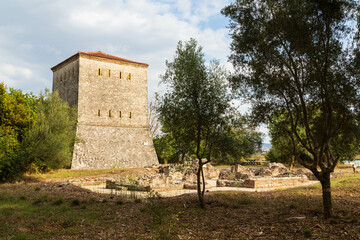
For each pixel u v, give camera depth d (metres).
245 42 10.65
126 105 46.81
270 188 22.27
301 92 10.14
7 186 21.53
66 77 47.31
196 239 8.59
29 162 28.08
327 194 10.06
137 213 12.42
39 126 28.12
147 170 36.28
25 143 27.08
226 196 16.33
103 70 45.59
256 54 10.63
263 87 10.71
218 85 12.96
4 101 27.55
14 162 24.86
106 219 11.45
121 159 43.31
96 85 44.62
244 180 23.19
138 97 48.22
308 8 9.62
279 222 10.03
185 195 17.75
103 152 42.28
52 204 14.29
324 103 10.20
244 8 10.82
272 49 10.27
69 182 24.28
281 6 10.21
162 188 21.27
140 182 23.12
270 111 10.84
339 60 10.20
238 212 12.14
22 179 25.53
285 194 16.50
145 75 49.47
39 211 12.53
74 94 44.25
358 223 9.02
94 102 44.03
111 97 45.66
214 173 33.84
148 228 9.93
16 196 16.47
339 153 11.33
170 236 8.46
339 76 9.84
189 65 12.91
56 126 30.27
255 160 63.19
